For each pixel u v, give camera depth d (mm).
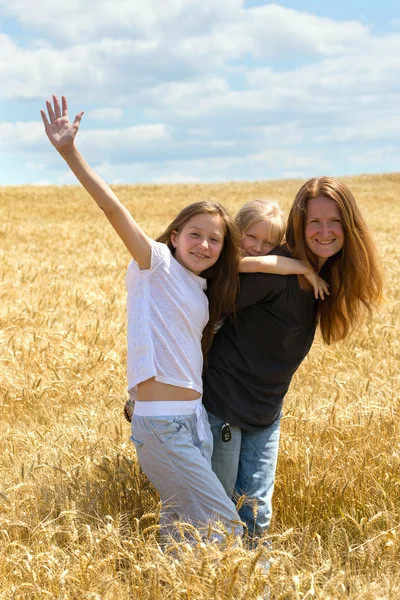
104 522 3557
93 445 4273
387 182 59656
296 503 3820
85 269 14031
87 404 5457
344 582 2896
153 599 2834
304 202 3527
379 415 4707
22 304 9203
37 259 16016
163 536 3344
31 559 2918
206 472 3227
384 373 6223
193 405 3303
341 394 5328
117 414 5016
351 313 3760
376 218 33031
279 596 2602
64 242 20500
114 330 7844
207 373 3545
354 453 4109
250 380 3496
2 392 5641
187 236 3322
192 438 3295
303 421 4582
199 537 2891
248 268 3389
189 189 51938
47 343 7031
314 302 3609
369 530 3449
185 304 3248
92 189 3143
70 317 8641
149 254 3232
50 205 38188
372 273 3684
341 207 3480
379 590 2775
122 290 10969
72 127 3170
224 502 3240
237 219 3803
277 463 4121
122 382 5883
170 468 3217
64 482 3854
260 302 3443
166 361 3227
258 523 3582
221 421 3500
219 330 3588
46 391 5605
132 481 3863
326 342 3852
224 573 2783
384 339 7574
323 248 3494
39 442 4469
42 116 3209
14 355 6492
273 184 56594
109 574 2971
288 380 3637
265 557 2979
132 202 42219
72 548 3105
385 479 3883
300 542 3184
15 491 3754
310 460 3990
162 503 3332
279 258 3432
